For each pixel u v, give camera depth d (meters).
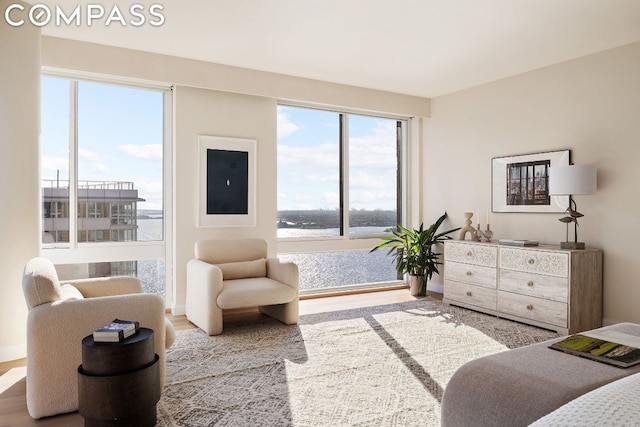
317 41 3.83
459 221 5.44
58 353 2.22
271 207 4.93
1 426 2.14
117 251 4.24
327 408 2.33
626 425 0.55
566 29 3.54
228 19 3.38
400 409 2.32
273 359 3.08
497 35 3.67
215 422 2.18
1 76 3.07
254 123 4.81
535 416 1.36
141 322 2.36
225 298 3.62
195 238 4.48
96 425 1.98
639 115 3.76
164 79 4.18
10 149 3.12
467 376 1.59
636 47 3.78
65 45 3.77
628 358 1.65
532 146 4.60
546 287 3.89
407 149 6.04
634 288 3.78
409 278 6.03
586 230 4.11
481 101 5.16
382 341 3.50
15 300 3.13
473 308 4.59
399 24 3.45
